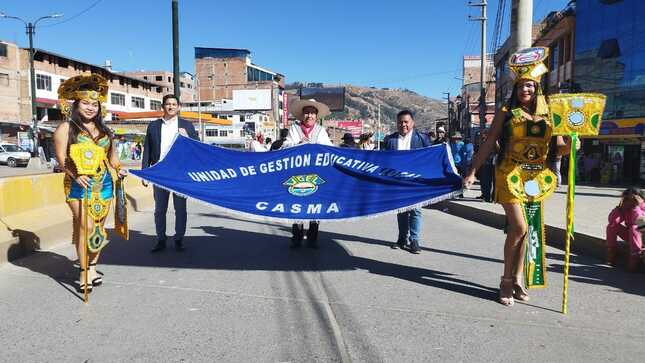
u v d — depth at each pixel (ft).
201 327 12.47
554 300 14.98
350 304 14.39
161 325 12.58
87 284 14.51
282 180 17.81
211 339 11.73
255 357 10.77
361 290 15.81
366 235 26.76
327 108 21.59
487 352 11.15
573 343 11.71
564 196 45.93
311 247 22.82
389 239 25.61
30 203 23.89
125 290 15.56
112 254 20.88
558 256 21.70
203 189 17.29
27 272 17.54
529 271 14.47
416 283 16.74
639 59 69.46
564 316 13.55
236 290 15.69
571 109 13.17
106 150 15.49
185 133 21.65
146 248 22.18
